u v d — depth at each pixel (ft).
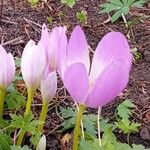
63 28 0.86
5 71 0.92
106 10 1.50
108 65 0.75
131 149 0.93
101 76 0.75
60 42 0.81
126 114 1.11
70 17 1.55
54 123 1.12
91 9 1.60
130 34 1.49
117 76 0.74
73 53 0.81
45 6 1.59
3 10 1.54
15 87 1.15
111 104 1.19
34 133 0.93
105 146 0.92
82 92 0.77
